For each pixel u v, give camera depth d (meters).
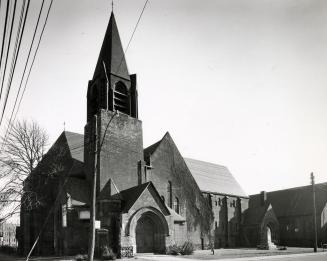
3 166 38.69
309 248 56.53
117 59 44.16
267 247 52.41
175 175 48.38
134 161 42.47
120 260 30.41
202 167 65.44
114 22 45.94
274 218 63.34
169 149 48.88
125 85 43.97
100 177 38.56
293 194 71.69
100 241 34.25
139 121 44.22
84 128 43.97
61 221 36.47
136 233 35.94
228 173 70.69
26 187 40.03
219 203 61.66
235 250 49.06
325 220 63.31
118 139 41.44
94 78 44.41
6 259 35.19
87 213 36.97
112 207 35.62
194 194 50.31
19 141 40.19
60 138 47.62
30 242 41.88
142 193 35.81
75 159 43.50
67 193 37.06
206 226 50.41
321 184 68.50
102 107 41.59
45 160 43.69
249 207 67.06
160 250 36.31
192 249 38.75
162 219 36.72
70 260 30.72
